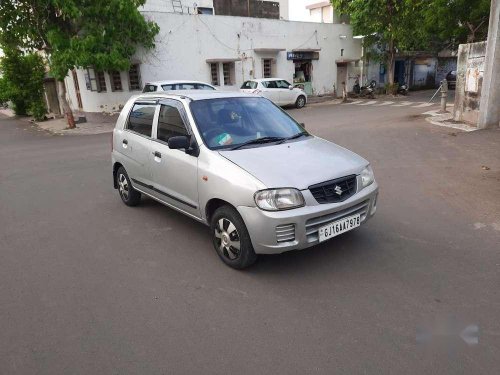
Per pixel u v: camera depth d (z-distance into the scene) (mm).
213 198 3838
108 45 15797
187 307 3289
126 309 3283
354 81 26922
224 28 20500
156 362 2674
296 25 23172
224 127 4336
